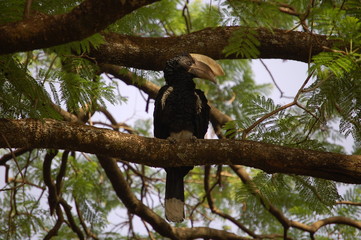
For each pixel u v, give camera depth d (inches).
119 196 534.3
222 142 329.4
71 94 324.5
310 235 545.0
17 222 522.3
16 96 311.0
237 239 563.8
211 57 418.9
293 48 402.0
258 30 398.9
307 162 320.8
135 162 333.1
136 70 442.6
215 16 312.5
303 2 387.9
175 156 329.4
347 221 550.9
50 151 431.2
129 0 243.1
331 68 284.2
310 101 363.9
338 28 290.2
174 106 418.3
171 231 548.1
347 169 317.4
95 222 551.8
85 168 547.5
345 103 358.9
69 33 256.1
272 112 346.9
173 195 413.1
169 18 526.0
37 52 542.6
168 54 413.1
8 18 274.7
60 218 517.0
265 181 378.3
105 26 256.2
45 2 307.9
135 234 600.4
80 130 319.6
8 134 306.3
